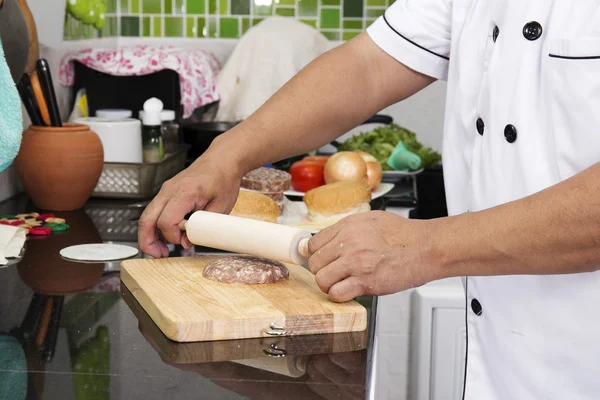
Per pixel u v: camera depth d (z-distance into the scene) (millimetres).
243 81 2170
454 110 1055
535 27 936
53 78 1863
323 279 859
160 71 2033
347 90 1134
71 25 1972
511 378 976
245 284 948
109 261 1150
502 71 962
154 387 683
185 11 2320
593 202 746
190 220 1021
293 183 1828
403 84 1169
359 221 850
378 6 2312
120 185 1650
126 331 838
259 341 818
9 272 1070
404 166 2029
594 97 867
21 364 732
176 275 984
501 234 780
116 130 1663
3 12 1107
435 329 1592
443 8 1119
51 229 1341
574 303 910
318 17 2324
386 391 1631
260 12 2324
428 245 810
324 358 771
